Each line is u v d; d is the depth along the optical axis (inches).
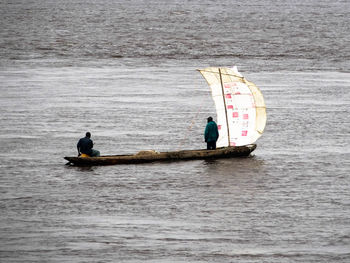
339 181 5157.5
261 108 5836.6
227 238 4099.4
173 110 7760.8
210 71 5812.0
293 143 6279.5
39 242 4025.6
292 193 4872.0
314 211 4527.6
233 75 5777.6
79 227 4242.1
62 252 3900.1
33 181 5103.3
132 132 6692.9
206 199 4739.2
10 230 4185.5
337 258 3853.3
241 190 4931.1
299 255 3885.3
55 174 5270.7
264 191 4911.4
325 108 7839.6
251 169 5438.0
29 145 6141.7
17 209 4525.1
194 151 5679.1
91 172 5334.6
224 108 5871.1
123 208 4562.0
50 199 4714.6
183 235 4136.3
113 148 6092.5
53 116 7367.1
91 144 5575.8
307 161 5679.1
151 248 3959.2
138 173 5310.0
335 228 4249.5
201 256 3865.7
